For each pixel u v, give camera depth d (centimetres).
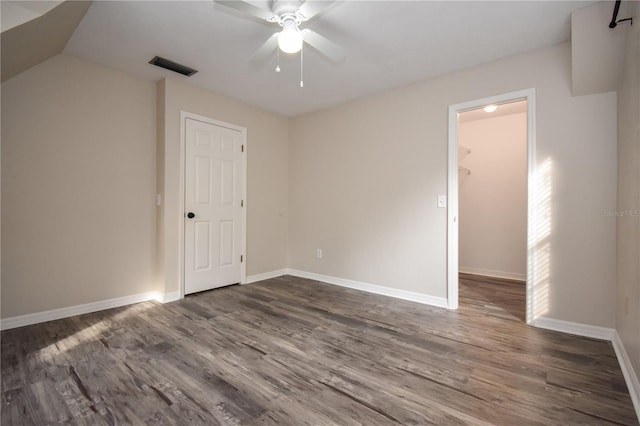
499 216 454
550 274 248
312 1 173
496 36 236
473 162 476
